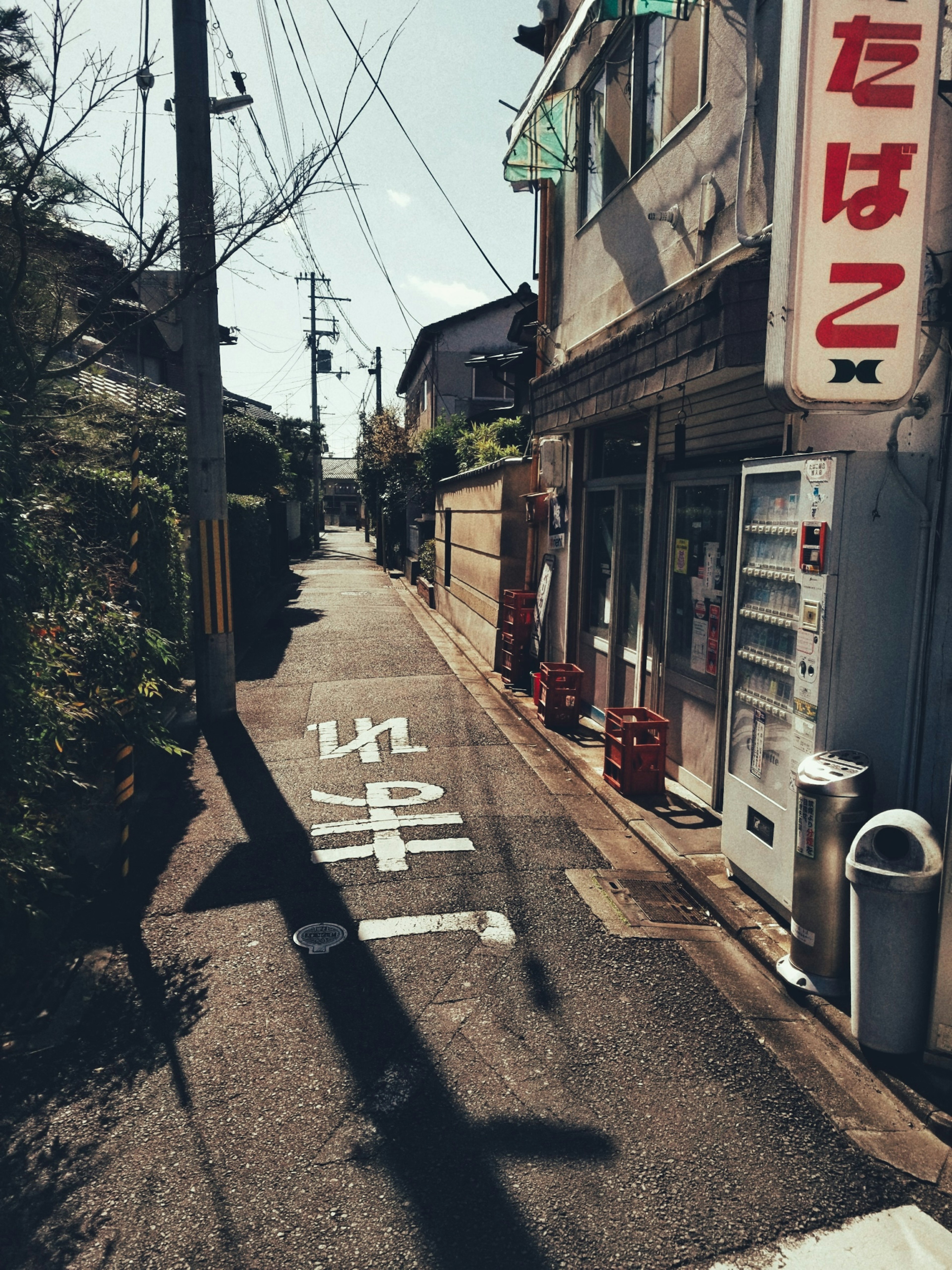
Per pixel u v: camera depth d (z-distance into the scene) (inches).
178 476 486.0
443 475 831.7
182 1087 126.9
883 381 146.9
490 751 312.0
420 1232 99.8
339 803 255.6
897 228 143.0
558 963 162.2
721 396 231.5
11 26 176.7
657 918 181.6
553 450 387.2
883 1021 127.4
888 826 129.4
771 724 171.5
